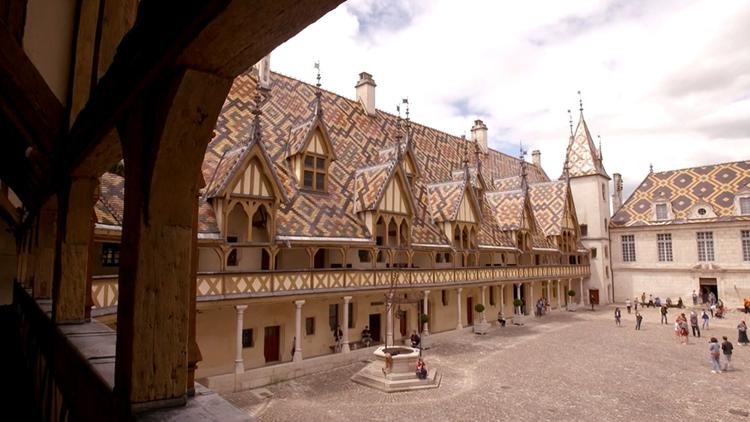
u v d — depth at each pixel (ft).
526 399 51.08
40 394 23.24
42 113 20.35
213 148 64.75
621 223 166.71
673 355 75.77
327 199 74.08
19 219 50.44
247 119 74.43
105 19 20.06
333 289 65.16
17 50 19.35
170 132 8.40
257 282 56.70
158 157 8.64
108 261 51.26
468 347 81.00
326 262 74.38
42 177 25.64
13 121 21.17
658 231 157.79
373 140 100.53
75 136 17.35
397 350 61.77
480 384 57.36
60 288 20.49
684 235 152.25
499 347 81.25
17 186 31.71
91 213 20.81
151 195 9.02
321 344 69.92
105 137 14.02
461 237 93.86
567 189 143.23
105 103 12.12
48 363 21.33
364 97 106.42
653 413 47.01
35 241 29.81
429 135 127.44
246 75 81.15
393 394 52.39
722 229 144.66
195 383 11.33
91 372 12.32
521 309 120.57
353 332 74.74
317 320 69.82
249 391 53.57
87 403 12.57
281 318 64.75
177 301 9.58
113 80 11.28
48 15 21.95
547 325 109.29
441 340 85.51
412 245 80.53
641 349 80.38
